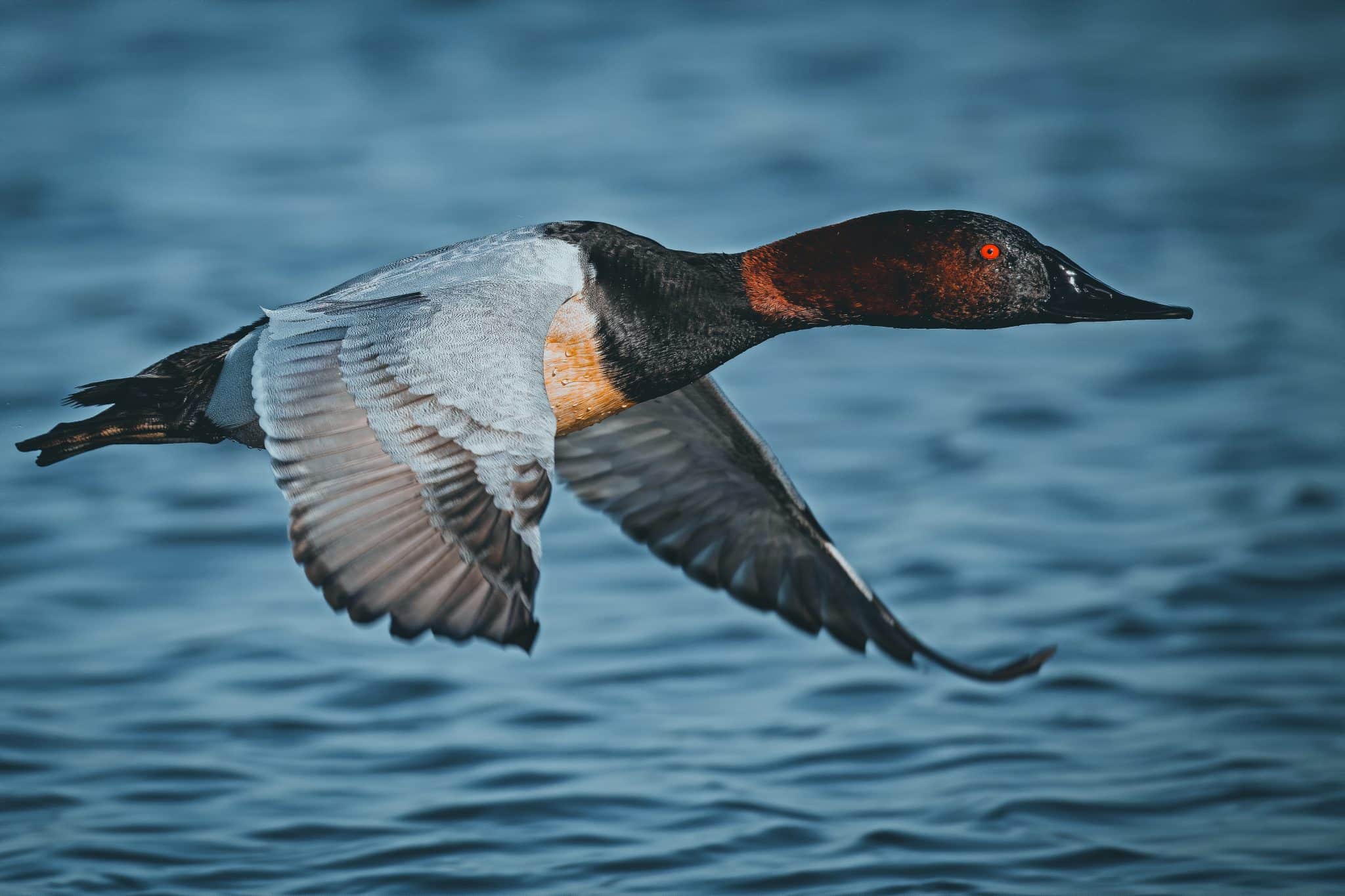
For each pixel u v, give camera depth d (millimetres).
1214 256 17328
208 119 20328
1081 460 13164
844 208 17859
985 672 7781
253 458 13531
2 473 13000
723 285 7973
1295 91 21891
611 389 7750
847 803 8711
